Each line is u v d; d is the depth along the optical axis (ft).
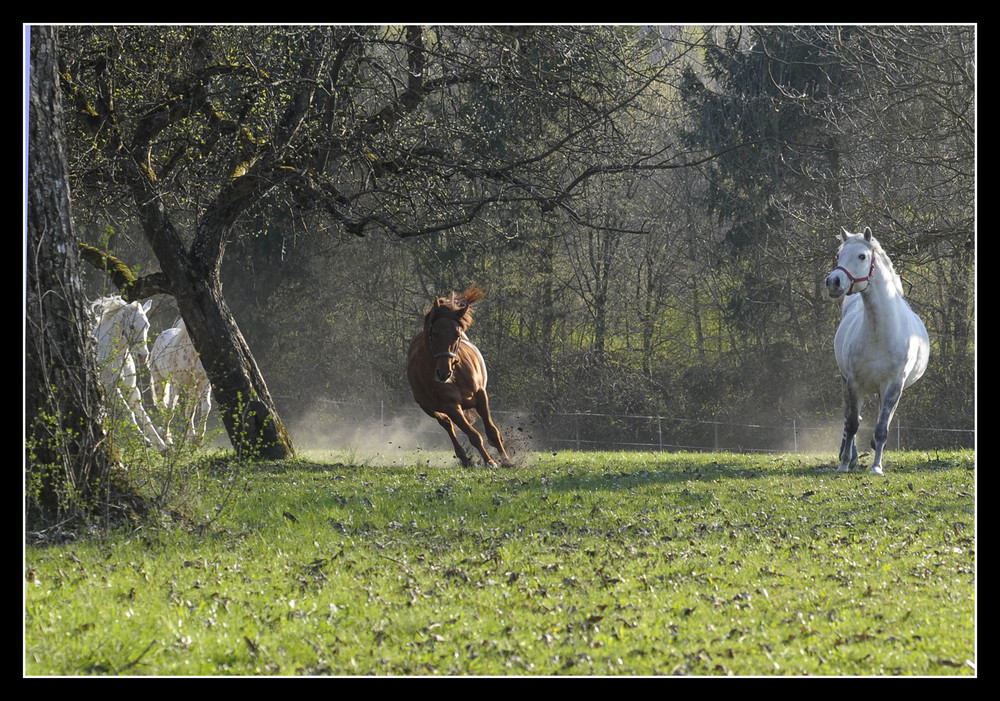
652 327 144.46
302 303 148.15
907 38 68.23
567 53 53.26
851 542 33.78
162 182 55.21
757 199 123.54
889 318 49.24
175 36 52.95
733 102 118.52
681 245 143.23
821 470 53.06
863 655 21.26
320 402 145.59
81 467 33.37
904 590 26.99
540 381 141.28
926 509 39.52
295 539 33.35
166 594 26.09
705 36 82.69
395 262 144.46
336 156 56.54
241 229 77.41
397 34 58.08
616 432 139.95
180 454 35.29
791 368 135.13
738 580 28.35
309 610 24.86
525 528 35.83
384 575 28.71
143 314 55.26
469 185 68.08
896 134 78.23
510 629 23.56
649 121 98.17
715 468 54.95
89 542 31.45
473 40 54.03
